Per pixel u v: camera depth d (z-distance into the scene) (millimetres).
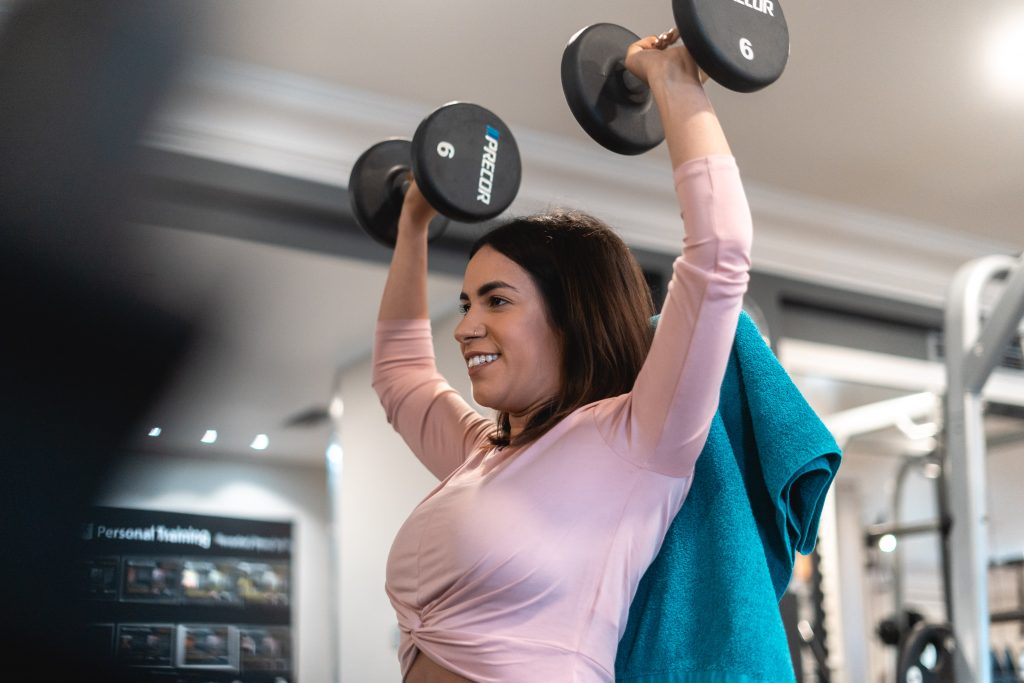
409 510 2916
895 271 3572
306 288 2756
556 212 1091
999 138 2953
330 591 2723
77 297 690
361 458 2904
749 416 1030
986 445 3279
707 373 875
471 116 1183
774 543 1001
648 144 1049
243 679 2436
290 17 2303
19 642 664
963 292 2408
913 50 2547
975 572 2193
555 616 877
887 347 3600
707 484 983
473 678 862
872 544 3238
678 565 958
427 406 1244
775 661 884
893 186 3234
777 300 3346
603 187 3045
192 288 728
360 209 1343
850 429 3568
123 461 695
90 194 813
